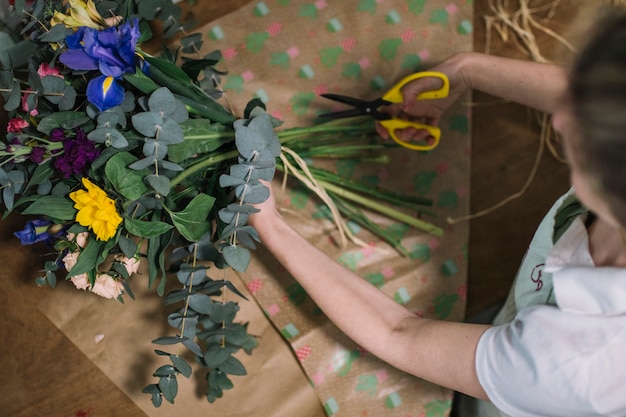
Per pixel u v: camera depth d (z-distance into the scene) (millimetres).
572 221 614
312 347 984
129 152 773
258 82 1080
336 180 988
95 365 990
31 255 1015
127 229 698
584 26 397
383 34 1094
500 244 1031
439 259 1021
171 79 732
